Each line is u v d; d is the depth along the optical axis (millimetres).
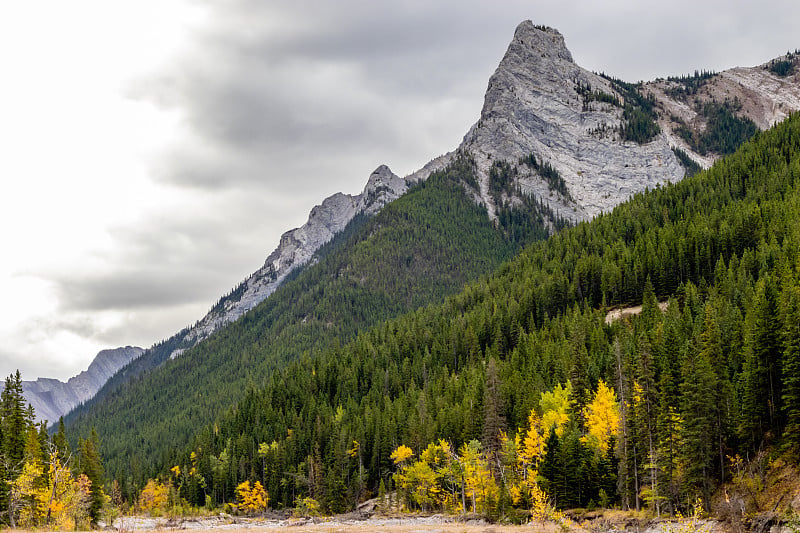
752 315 95812
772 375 76312
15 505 80000
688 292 154750
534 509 77125
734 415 78750
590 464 90812
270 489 157375
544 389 127062
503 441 101625
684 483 75750
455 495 112125
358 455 149875
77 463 109188
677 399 80438
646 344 88625
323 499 137125
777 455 71688
